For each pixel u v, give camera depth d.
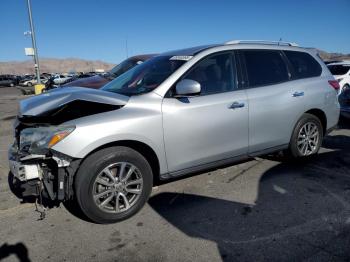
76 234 3.45
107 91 4.09
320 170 5.00
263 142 4.66
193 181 4.70
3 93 32.44
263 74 4.70
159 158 3.83
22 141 3.53
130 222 3.64
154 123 3.70
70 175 3.39
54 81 16.89
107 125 3.44
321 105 5.24
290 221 3.54
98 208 3.49
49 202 4.18
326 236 3.22
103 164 3.45
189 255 3.03
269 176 4.80
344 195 4.13
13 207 4.13
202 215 3.74
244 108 4.36
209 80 4.21
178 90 3.80
